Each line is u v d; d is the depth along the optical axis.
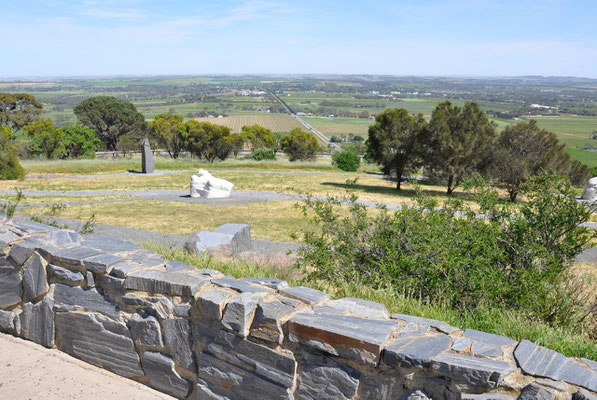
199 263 5.75
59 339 3.96
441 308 4.25
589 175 37.81
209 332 3.08
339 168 45.62
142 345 3.45
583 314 4.59
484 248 5.26
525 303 4.48
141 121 77.25
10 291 4.16
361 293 4.48
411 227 5.74
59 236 4.16
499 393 2.19
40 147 53.03
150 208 20.19
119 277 3.49
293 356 2.75
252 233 15.48
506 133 29.95
